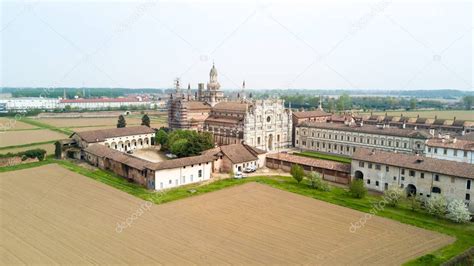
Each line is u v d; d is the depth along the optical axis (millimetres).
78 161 129250
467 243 64812
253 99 176375
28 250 60125
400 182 93188
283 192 95375
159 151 150875
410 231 70000
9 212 77438
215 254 59406
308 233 68375
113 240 64062
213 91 191375
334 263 56781
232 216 76875
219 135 158750
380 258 58531
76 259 57094
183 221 73500
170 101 171750
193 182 104812
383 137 132500
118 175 110188
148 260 57031
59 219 73750
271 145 156375
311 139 157875
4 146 152750
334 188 101000
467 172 81938
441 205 77312
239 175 110875
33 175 108375
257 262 57000
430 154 115125
